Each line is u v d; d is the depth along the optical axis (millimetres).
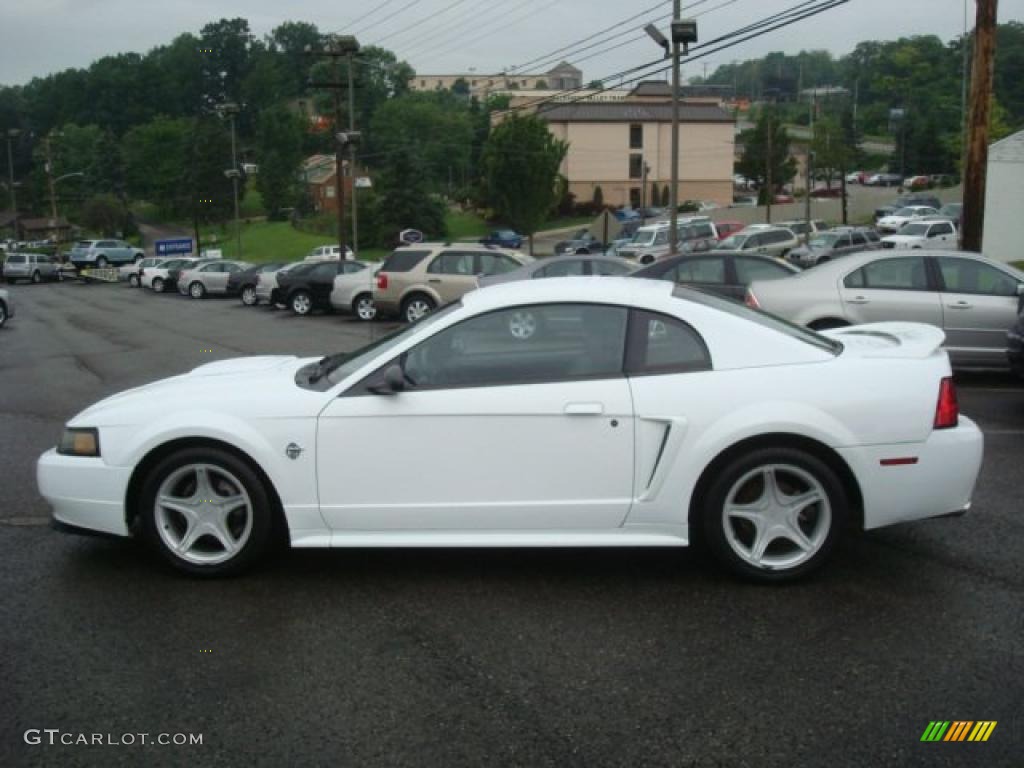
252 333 20703
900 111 103500
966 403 9664
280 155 117500
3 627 4320
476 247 19875
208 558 4867
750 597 4566
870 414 4578
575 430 4617
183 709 3564
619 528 4695
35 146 142375
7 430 9078
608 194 91562
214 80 150000
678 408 4582
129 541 5516
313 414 4695
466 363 4742
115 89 144250
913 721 3410
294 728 3420
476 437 4633
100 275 59594
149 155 123250
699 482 4645
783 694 3613
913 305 10477
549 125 90438
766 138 79625
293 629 4270
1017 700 3549
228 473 4773
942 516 4727
